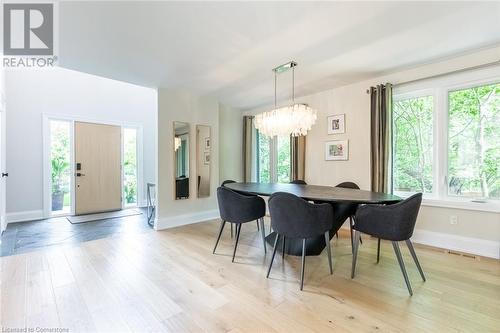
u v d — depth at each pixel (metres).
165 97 4.02
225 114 5.27
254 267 2.45
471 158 2.85
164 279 2.19
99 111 5.28
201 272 2.33
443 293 1.95
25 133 4.42
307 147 4.32
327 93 4.04
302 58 2.82
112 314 1.68
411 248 2.14
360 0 1.82
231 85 3.80
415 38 2.40
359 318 1.64
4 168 4.01
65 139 4.92
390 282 2.13
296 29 2.21
